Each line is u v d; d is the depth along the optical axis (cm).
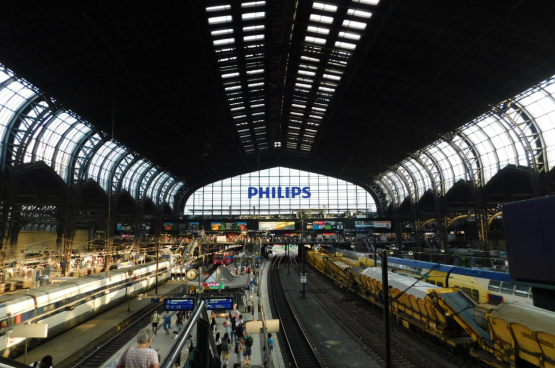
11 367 290
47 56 3127
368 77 4144
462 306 1903
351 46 3788
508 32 2745
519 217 1098
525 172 4347
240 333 2238
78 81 3572
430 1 2784
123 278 3797
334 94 4953
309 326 2795
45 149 4269
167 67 3738
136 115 4675
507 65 3350
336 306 3534
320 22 3422
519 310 1399
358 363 1973
